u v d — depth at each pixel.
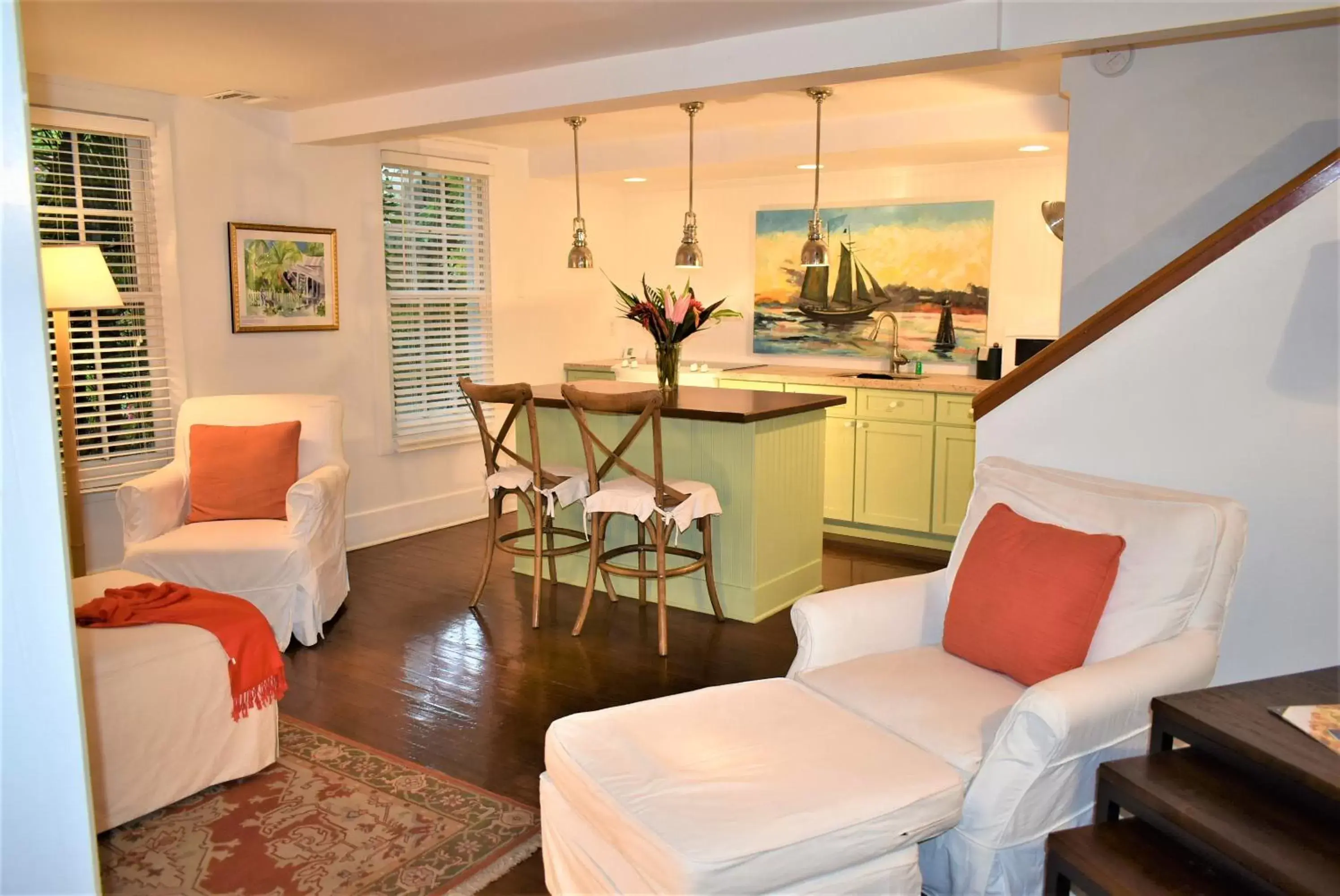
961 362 5.66
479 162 5.79
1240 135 3.08
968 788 1.90
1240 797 1.73
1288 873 1.49
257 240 4.66
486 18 3.11
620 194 6.89
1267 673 2.48
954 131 4.59
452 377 5.78
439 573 4.73
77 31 3.23
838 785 1.74
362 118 4.49
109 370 4.15
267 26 3.19
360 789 2.62
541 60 3.71
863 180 5.88
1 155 0.73
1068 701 1.81
